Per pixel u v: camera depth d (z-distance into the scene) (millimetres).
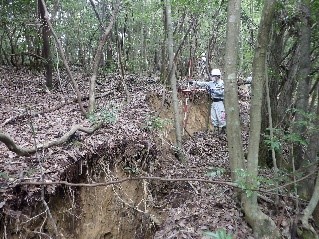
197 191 4324
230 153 3828
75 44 11320
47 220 3338
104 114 5051
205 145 6270
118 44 8055
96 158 4250
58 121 5266
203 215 3826
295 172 3717
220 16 8508
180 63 9227
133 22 9398
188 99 7527
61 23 10289
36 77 9398
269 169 4750
